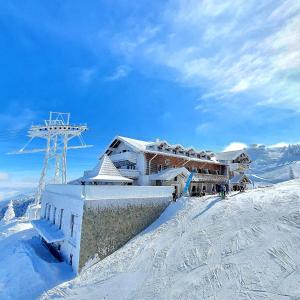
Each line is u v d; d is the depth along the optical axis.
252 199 19.86
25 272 17.50
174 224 19.77
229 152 51.06
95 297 13.65
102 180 25.42
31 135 38.19
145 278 13.84
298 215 14.38
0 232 32.56
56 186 25.98
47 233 21.45
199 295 11.16
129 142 34.78
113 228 19.39
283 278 10.33
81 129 39.09
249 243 13.50
